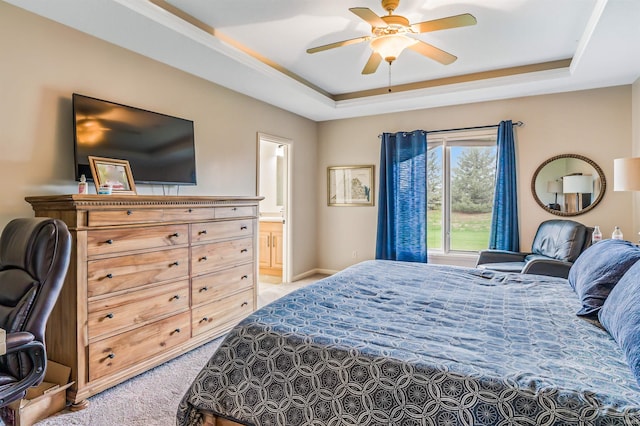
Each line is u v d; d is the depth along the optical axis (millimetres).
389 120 5363
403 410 1203
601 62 3402
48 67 2520
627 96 4055
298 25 3074
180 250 2820
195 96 3689
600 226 4168
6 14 2314
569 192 4301
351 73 4273
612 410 996
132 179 2848
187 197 2830
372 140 5504
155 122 3164
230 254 3332
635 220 3988
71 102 2646
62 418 2027
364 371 1312
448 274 2691
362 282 2410
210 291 3107
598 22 2639
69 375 2143
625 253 1780
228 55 3191
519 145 4547
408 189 5109
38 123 2473
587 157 4219
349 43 2633
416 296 2125
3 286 1639
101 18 2512
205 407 1507
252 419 1418
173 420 2018
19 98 2377
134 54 3090
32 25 2434
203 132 3787
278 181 6457
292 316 1745
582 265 2148
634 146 3969
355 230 5676
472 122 4809
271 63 3904
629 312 1342
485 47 3533
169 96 3406
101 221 2260
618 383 1125
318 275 5840
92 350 2211
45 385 2107
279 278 5625
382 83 4641
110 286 2316
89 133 2656
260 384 1460
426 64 3996
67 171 2629
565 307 1893
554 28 3129
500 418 1084
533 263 3477
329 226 5887
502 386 1130
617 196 4094
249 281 3574
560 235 3770
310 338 1491
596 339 1480
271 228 5754
